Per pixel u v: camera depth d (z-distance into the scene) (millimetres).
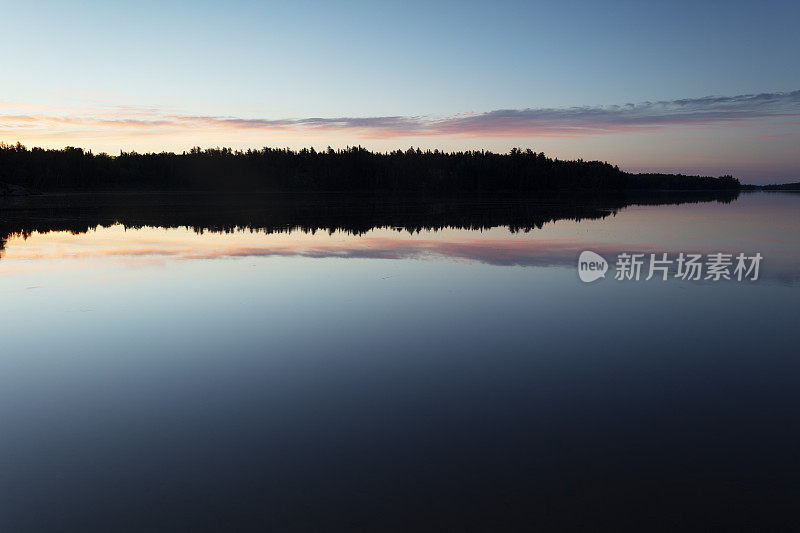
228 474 4195
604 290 10445
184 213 33219
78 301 9844
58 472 4270
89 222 26609
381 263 13758
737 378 6062
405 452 4484
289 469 4250
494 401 5477
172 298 10039
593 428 4883
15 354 7078
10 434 4906
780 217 28344
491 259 14289
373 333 7836
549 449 4508
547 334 7727
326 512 3709
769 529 3494
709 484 3986
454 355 6875
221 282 11445
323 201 51312
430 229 22953
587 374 6203
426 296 10055
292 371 6379
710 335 7617
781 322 8203
